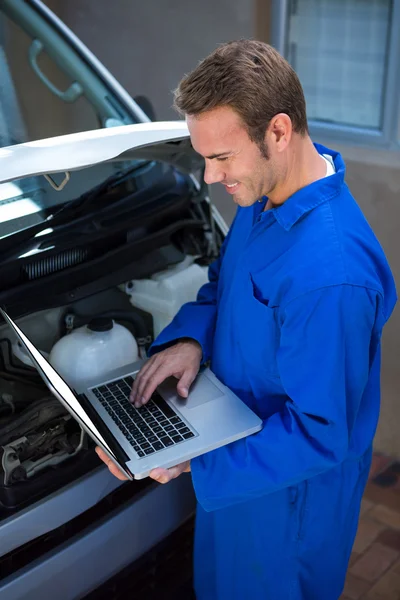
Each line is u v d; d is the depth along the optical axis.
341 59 3.03
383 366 2.86
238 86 1.22
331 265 1.34
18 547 1.61
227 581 1.82
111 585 2.12
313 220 1.39
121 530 1.74
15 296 1.72
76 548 1.65
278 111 1.27
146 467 1.40
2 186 1.87
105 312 1.95
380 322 1.44
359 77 3.00
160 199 2.07
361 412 1.62
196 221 2.12
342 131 3.05
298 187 1.42
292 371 1.39
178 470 1.48
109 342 1.79
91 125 2.13
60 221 1.87
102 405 1.59
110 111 2.18
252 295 1.48
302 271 1.36
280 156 1.33
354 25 2.94
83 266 1.84
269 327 1.46
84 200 1.94
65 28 2.33
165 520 1.85
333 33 3.01
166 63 3.41
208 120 1.25
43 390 1.82
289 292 1.36
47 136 2.05
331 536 1.67
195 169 2.07
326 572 1.72
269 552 1.69
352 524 1.73
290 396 1.41
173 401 1.59
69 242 1.82
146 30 3.40
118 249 1.91
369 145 2.96
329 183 1.41
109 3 3.46
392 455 2.76
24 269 1.75
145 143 1.66
